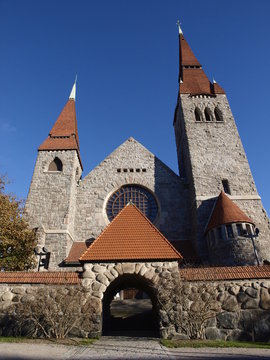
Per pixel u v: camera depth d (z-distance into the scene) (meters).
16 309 12.45
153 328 17.17
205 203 27.39
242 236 22.78
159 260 13.34
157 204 30.02
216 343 10.54
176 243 27.41
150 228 15.28
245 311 12.18
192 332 11.79
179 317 12.03
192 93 36.00
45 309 12.06
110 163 32.53
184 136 33.31
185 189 30.78
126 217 16.19
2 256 21.44
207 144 31.38
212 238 24.41
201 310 12.05
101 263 13.32
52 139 33.25
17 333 12.09
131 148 33.88
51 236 25.33
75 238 27.81
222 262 22.83
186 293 12.52
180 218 29.25
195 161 30.09
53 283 12.88
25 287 12.90
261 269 13.16
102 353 9.03
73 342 10.76
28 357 8.23
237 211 24.73
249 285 12.66
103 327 15.59
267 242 24.67
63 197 27.88
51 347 9.85
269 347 10.01
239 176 29.02
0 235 21.20
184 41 45.47
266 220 25.91
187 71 40.22
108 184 31.08
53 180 29.11
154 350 9.52
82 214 29.23
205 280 12.82
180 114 36.50
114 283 15.79
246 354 8.81
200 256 25.09
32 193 28.19
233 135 32.06
